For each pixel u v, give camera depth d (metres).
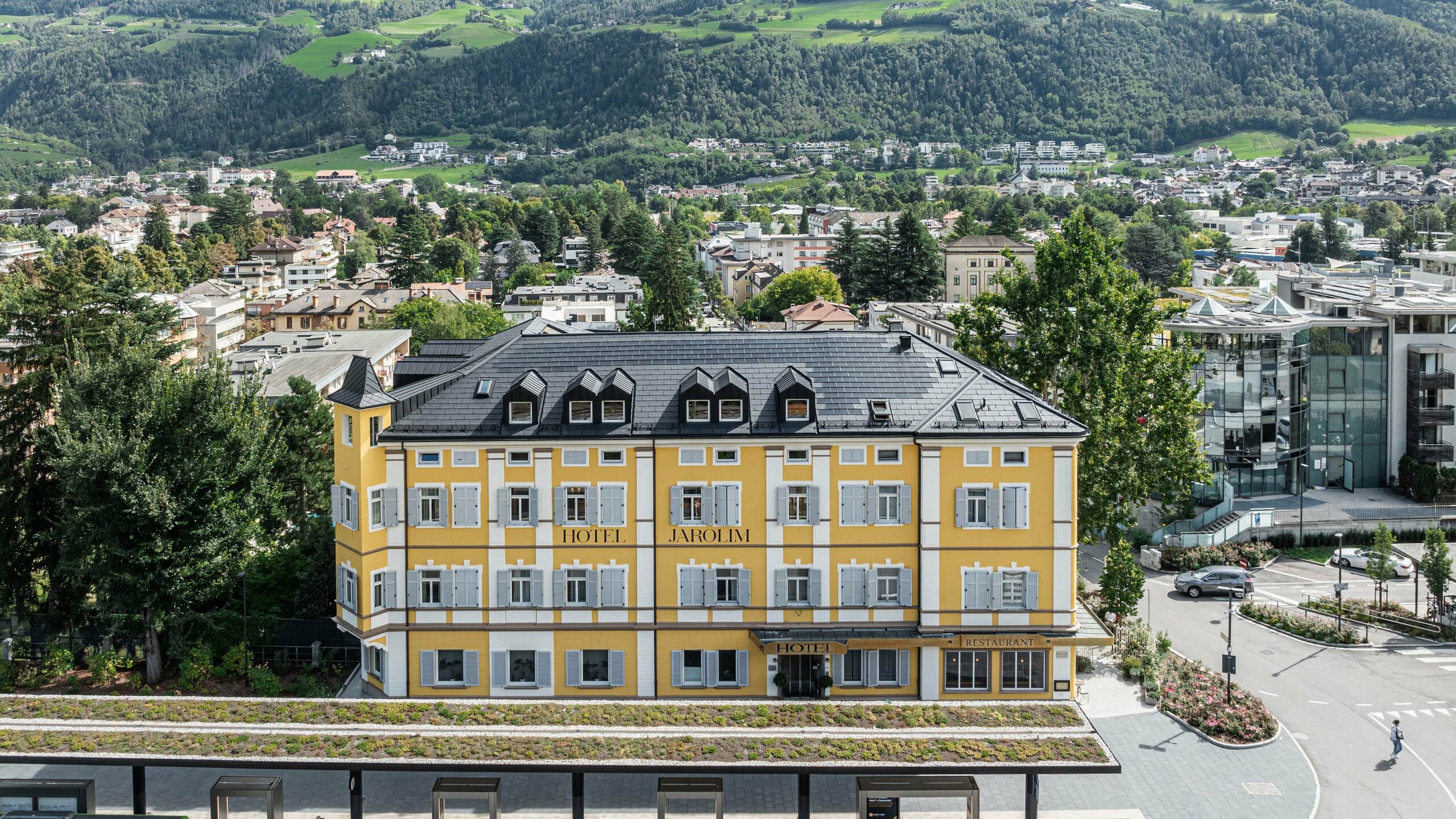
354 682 64.56
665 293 179.75
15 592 70.69
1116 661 69.56
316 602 69.31
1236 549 91.75
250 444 67.88
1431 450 105.69
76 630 70.31
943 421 60.62
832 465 60.66
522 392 60.47
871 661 61.50
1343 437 108.38
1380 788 54.16
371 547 60.25
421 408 61.56
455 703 53.59
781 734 49.94
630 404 60.94
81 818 46.44
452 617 61.06
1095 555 91.75
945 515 60.44
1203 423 103.31
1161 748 58.47
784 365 63.88
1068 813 51.78
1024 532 60.47
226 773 56.16
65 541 66.00
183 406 65.94
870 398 62.06
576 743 48.97
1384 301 111.75
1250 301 145.88
